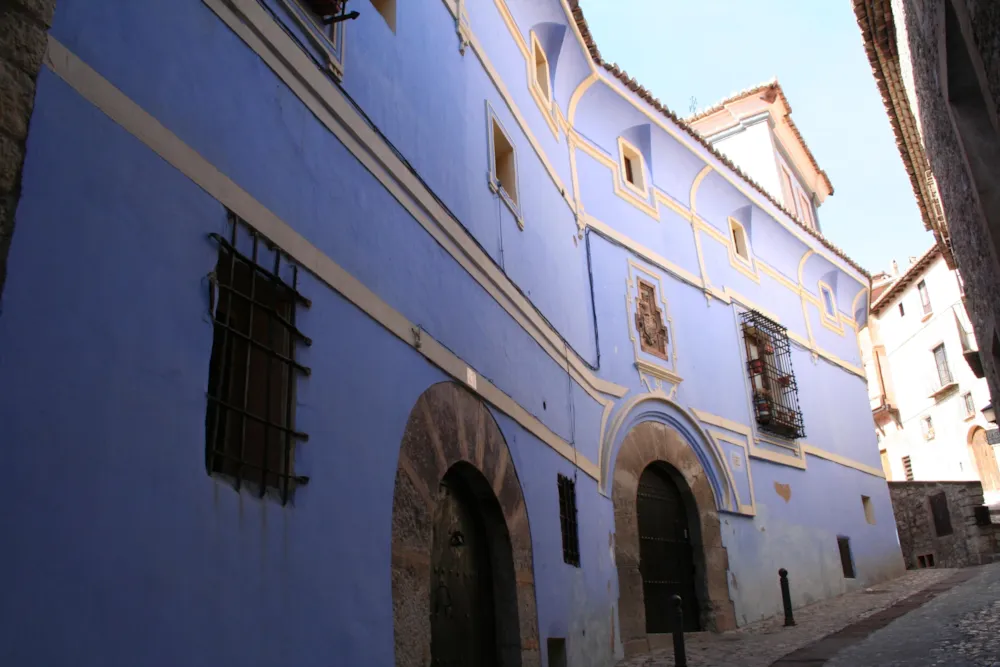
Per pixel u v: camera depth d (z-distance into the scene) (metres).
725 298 14.78
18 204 2.98
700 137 14.15
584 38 11.28
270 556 3.94
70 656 2.82
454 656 6.14
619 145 13.09
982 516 21.47
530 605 7.06
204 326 3.78
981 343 8.41
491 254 7.93
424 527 5.54
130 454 3.25
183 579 3.38
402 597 5.09
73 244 3.18
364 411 5.05
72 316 3.11
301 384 4.47
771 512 14.22
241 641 3.63
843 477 17.47
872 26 9.45
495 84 8.88
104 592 3.00
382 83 6.17
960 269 8.77
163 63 3.87
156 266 3.57
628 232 12.62
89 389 3.12
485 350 7.29
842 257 19.33
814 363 17.67
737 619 12.09
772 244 17.23
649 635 10.38
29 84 3.12
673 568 11.72
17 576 2.71
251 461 4.20
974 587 13.53
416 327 5.99
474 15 8.59
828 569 15.64
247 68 4.52
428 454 5.78
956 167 6.57
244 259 4.12
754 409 14.70
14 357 2.86
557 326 9.69
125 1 3.70
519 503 7.37
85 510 3.00
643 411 11.71
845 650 8.37
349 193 5.37
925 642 8.22
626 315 11.95
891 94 10.60
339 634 4.36
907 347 33.31
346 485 4.70
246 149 4.36
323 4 5.27
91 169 3.33
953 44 5.28
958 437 29.73
